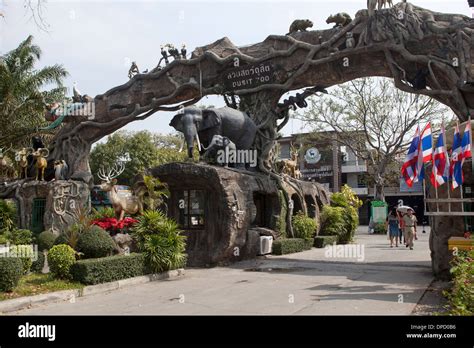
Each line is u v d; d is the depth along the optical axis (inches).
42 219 799.7
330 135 1425.9
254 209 582.2
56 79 1051.9
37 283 363.6
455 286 280.7
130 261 407.5
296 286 382.0
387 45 607.5
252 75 722.8
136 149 1557.6
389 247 773.9
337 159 1877.5
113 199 504.1
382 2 631.8
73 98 911.7
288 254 636.1
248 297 335.0
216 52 765.9
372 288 364.5
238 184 560.4
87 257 411.2
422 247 765.9
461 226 385.1
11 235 641.6
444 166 369.4
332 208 836.6
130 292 365.7
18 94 1008.2
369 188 1914.4
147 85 830.5
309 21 703.7
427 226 1667.1
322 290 359.6
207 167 533.0
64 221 757.3
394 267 498.9
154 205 526.6
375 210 1277.1
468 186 411.2
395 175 1683.1
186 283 407.8
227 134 649.6
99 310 299.4
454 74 564.1
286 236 689.6
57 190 768.9
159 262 430.9
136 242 449.1
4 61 1035.3
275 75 705.6
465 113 560.1
